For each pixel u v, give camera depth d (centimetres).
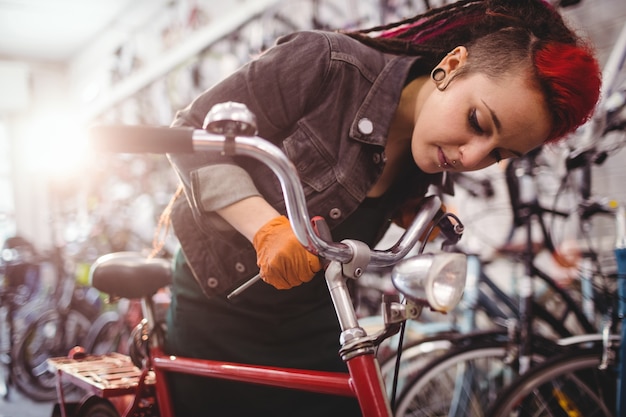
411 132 93
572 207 189
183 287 107
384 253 72
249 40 373
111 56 576
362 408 66
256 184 92
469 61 77
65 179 555
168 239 395
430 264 59
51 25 571
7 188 660
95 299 355
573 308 165
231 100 86
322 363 105
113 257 129
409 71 92
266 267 70
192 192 80
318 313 106
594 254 175
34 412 308
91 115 612
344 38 93
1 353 355
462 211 230
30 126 666
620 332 135
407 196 101
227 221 80
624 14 185
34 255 387
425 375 156
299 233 63
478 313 198
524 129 74
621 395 128
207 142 62
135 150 62
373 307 248
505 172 181
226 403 104
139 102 517
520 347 151
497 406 139
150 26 513
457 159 78
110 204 502
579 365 140
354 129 88
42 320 338
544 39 75
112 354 159
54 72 689
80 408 136
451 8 93
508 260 210
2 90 632
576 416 143
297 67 87
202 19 438
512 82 73
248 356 101
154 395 117
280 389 103
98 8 527
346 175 89
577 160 186
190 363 102
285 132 91
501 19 80
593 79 73
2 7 523
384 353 190
